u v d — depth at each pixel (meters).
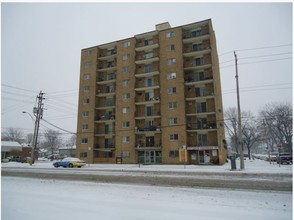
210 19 37.97
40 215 6.52
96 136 43.31
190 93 37.56
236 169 21.97
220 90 42.34
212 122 35.16
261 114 60.78
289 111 57.03
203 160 34.34
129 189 10.89
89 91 45.25
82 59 47.59
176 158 34.88
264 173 17.17
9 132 97.44
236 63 25.86
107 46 46.72
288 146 54.56
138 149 38.25
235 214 6.47
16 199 8.66
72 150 76.88
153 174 17.83
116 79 42.78
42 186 12.12
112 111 43.88
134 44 42.81
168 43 39.62
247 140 61.50
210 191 10.13
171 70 38.28
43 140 111.12
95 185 12.38
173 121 36.38
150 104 39.78
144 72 41.59
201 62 38.12
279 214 6.51
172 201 8.12
